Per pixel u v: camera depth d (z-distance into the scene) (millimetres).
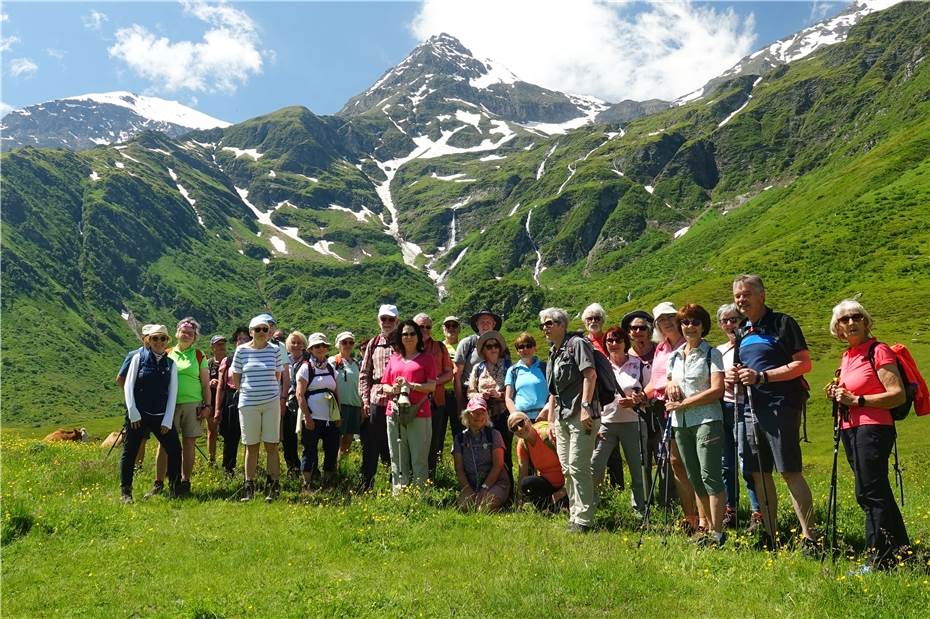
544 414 13266
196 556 10250
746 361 9953
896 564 8453
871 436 8922
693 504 11125
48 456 18672
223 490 14523
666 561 9258
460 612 7867
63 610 8492
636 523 11602
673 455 11203
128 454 13734
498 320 15781
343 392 16562
